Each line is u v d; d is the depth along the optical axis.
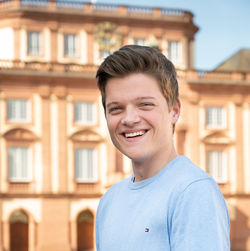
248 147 39.53
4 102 35.56
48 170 35.84
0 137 35.34
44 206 35.47
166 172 2.15
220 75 39.59
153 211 2.04
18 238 35.34
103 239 2.32
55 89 36.50
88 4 39.38
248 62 46.97
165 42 41.28
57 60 38.56
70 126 36.56
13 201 35.16
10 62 37.19
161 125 2.18
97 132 36.91
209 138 38.94
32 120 36.06
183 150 38.53
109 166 36.75
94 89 37.19
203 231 1.82
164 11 41.34
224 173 39.00
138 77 2.14
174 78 2.28
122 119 2.18
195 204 1.88
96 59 39.31
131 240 2.08
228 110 39.41
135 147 2.17
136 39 40.59
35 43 38.41
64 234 35.53
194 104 38.72
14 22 38.12
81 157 36.69
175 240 1.90
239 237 38.44
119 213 2.27
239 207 38.75
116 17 39.88
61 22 38.91
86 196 36.31
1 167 35.22
